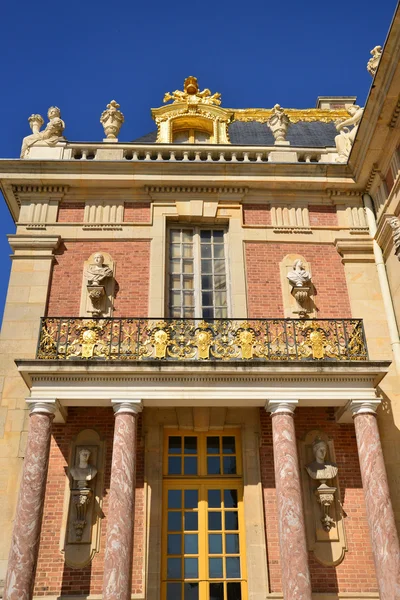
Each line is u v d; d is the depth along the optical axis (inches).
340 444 443.8
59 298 488.4
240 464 446.0
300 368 405.4
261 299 498.3
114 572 344.8
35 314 475.8
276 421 396.2
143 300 492.4
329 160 566.6
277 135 583.2
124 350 425.4
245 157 562.9
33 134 568.4
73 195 535.5
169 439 453.7
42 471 373.4
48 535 405.1
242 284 501.7
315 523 416.5
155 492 423.8
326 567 405.4
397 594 351.3
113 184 535.5
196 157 561.9
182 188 540.7
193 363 402.0
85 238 514.6
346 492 427.5
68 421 441.4
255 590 396.8
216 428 452.1
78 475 414.6
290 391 405.1
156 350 413.7
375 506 374.9
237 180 538.0
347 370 407.2
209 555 416.2
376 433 396.5
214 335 426.3
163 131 612.1
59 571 395.2
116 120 600.1
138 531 409.7
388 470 427.2
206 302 510.3
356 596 396.2
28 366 397.1
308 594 345.4
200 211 534.6
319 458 429.7
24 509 359.9
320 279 510.3
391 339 475.8
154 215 530.3
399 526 409.4
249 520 417.1
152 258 510.0
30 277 491.8
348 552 410.6
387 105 462.0
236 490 438.6
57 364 398.0
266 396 402.3
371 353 474.6
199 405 410.0
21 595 339.0
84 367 397.4
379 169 516.7
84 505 409.1
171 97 643.5
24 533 353.7
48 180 528.1
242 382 406.0
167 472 441.1
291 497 370.9
